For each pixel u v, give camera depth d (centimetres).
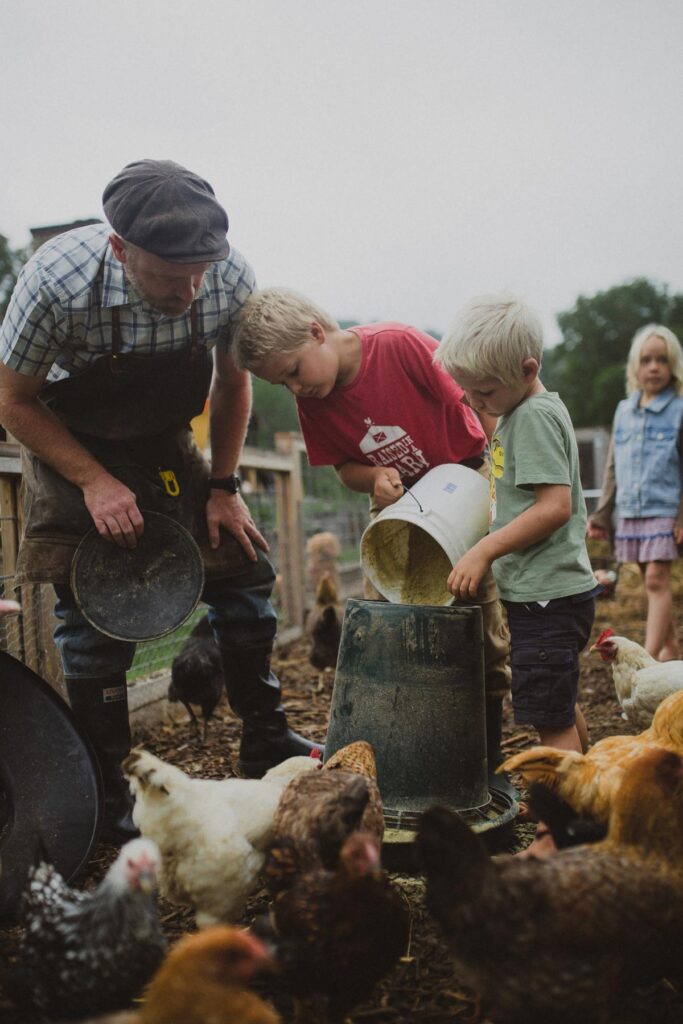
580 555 317
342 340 350
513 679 319
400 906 212
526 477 304
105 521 307
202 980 170
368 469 366
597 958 186
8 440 401
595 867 196
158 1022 170
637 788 208
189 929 262
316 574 902
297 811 237
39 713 284
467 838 193
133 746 453
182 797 233
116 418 320
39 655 390
